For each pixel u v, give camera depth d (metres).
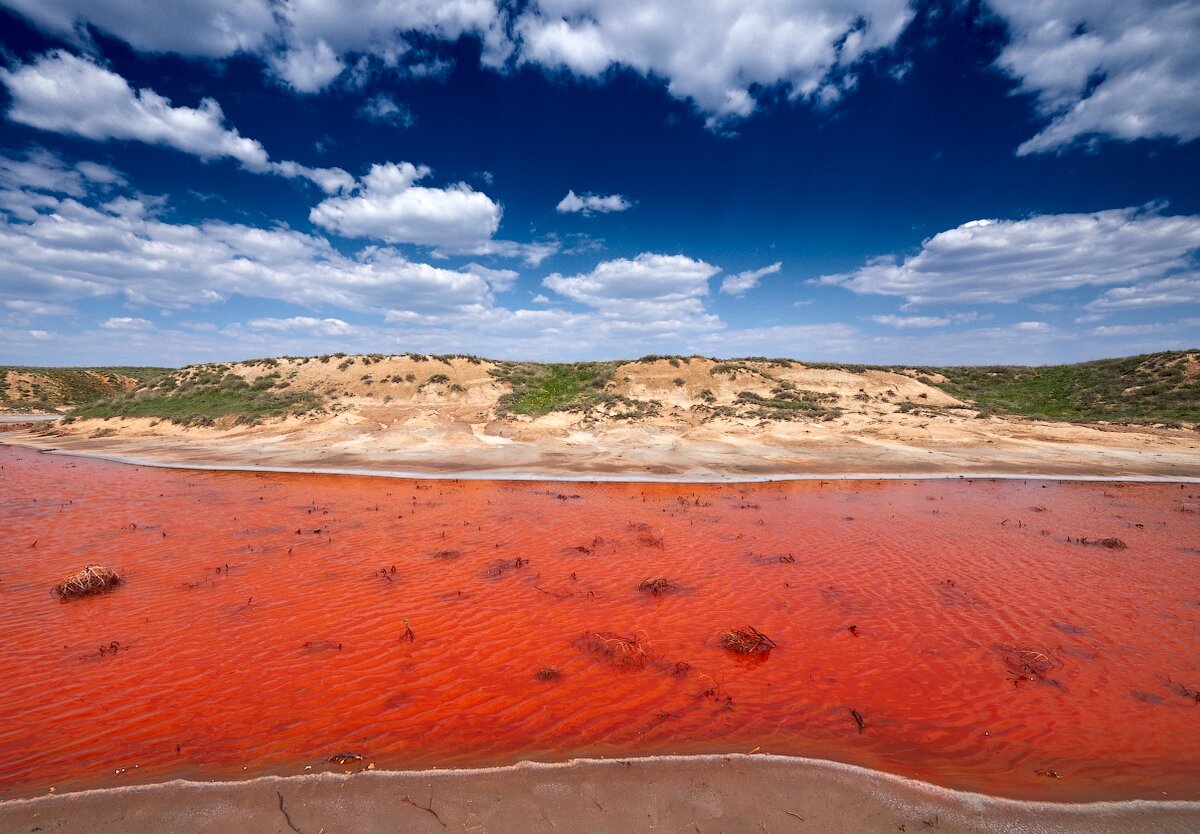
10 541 13.43
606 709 6.74
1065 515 16.53
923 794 5.21
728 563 12.20
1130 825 4.93
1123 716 6.66
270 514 16.22
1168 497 19.08
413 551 12.86
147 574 11.24
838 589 10.74
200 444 29.56
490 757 5.78
